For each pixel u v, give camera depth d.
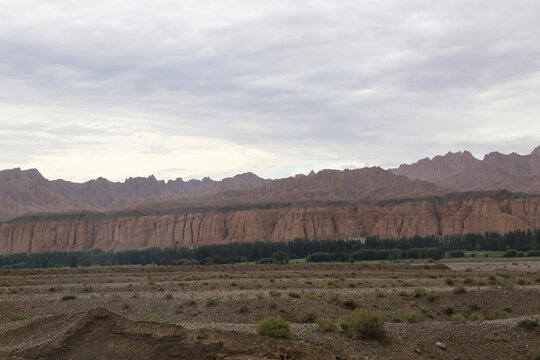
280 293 58.56
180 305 52.38
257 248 193.12
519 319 45.19
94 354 31.72
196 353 31.17
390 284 71.31
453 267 124.44
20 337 38.00
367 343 36.47
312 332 37.25
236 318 47.50
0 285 75.81
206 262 181.00
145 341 32.34
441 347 37.78
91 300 57.16
